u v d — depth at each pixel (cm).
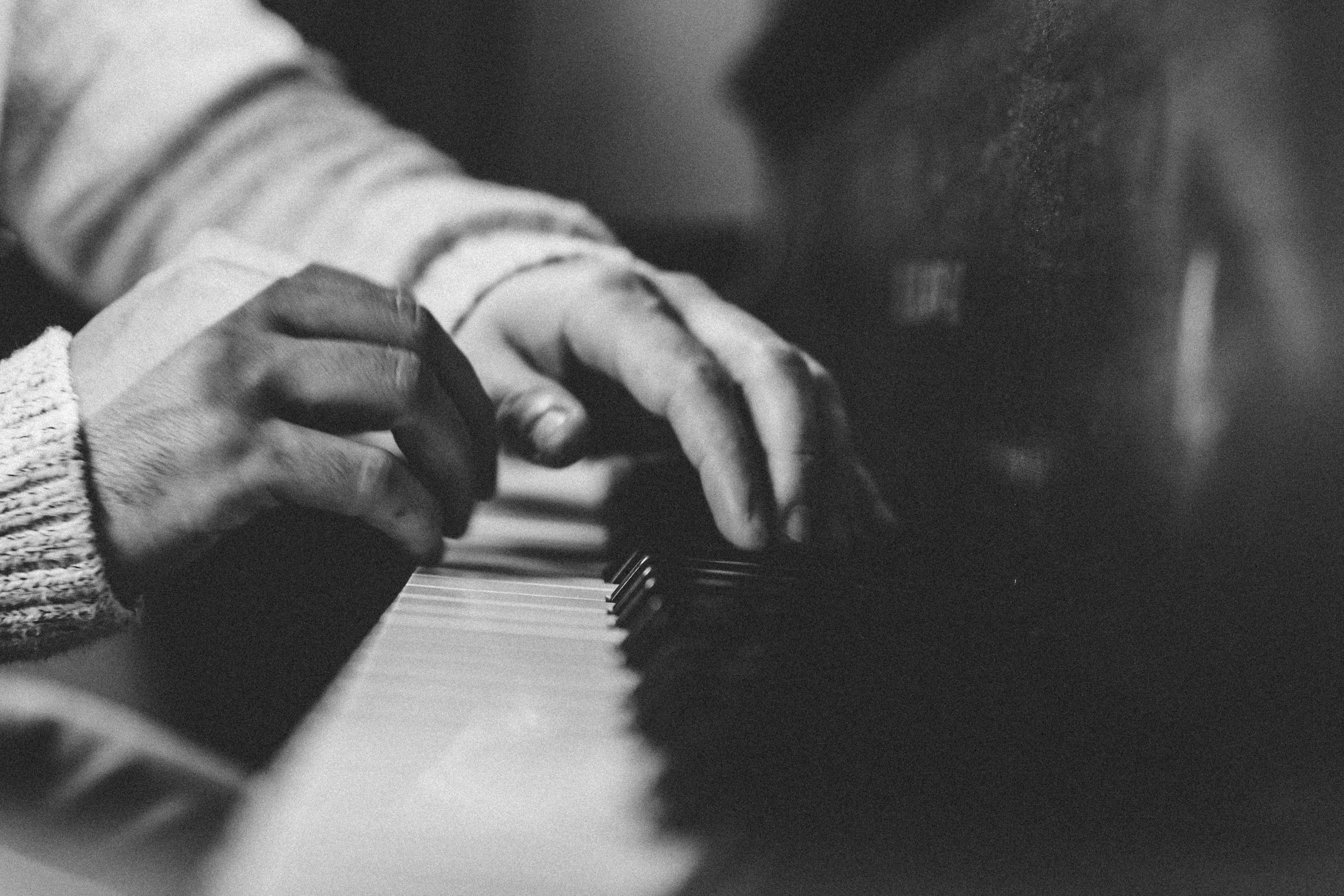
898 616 53
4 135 102
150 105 101
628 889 32
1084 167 52
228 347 61
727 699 45
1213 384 45
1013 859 35
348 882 31
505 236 85
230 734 88
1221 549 45
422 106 309
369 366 62
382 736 42
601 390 75
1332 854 35
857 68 121
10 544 60
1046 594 53
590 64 319
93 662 87
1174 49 47
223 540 90
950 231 76
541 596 58
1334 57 43
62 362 62
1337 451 43
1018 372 59
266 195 97
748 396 63
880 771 41
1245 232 44
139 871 62
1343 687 43
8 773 67
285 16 262
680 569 59
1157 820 39
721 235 280
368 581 92
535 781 39
